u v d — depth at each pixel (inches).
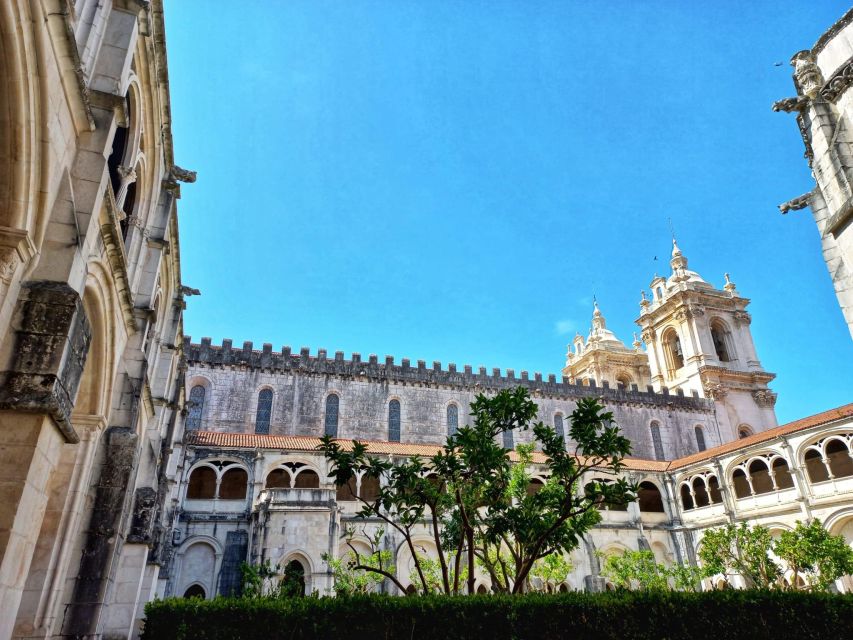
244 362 2062.0
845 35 641.0
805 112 662.5
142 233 830.5
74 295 425.4
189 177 923.4
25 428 396.8
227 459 1638.8
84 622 637.3
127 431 705.6
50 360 406.3
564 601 632.4
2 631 370.6
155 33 705.0
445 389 2314.2
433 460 729.6
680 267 3157.0
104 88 526.3
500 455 684.1
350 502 1723.7
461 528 855.7
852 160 599.8
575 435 730.8
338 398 2144.4
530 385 2466.8
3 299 396.5
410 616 608.7
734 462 1915.6
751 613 656.4
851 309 587.8
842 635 647.1
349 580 1181.7
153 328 954.1
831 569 1175.0
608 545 1903.3
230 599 647.1
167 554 1374.3
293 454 1695.4
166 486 1146.0
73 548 653.9
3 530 372.8
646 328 3159.5
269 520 1371.8
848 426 1589.6
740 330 2979.8
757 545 1311.5
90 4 527.8
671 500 2100.1
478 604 618.8
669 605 647.1
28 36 372.5
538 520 719.1
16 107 374.3
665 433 2586.1
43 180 417.7
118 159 688.4
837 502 1583.4
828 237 631.8
